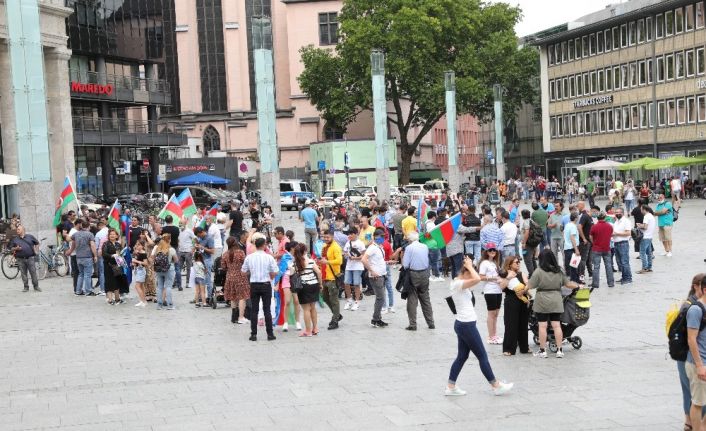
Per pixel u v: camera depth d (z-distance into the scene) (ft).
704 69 241.14
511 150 372.58
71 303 85.30
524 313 54.13
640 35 264.52
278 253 67.56
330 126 304.71
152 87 257.34
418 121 309.83
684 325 34.12
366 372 50.57
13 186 167.12
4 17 160.45
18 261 94.73
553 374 48.37
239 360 55.52
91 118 228.84
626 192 185.16
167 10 323.37
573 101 295.48
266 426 39.60
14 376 52.65
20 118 105.81
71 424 41.01
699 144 244.22
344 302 81.35
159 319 73.97
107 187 242.58
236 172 265.54
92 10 237.66
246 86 323.78
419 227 103.50
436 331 64.08
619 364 50.21
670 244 108.99
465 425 38.83
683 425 37.76
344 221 95.66
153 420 41.32
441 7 275.80
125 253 91.25
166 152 277.23
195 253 80.84
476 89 272.31
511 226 88.63
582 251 84.64
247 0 323.37
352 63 279.69
